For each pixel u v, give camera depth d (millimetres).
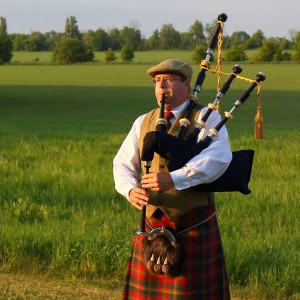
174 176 3463
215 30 3924
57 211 7559
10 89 47688
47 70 82312
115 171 3869
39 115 27609
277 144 13656
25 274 5730
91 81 58688
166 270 3564
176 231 3656
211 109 3666
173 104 3762
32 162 11562
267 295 5258
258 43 149500
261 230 6859
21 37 192125
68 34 190750
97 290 5371
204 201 3686
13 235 6270
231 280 5523
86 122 23484
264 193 8547
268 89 46625
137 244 3791
